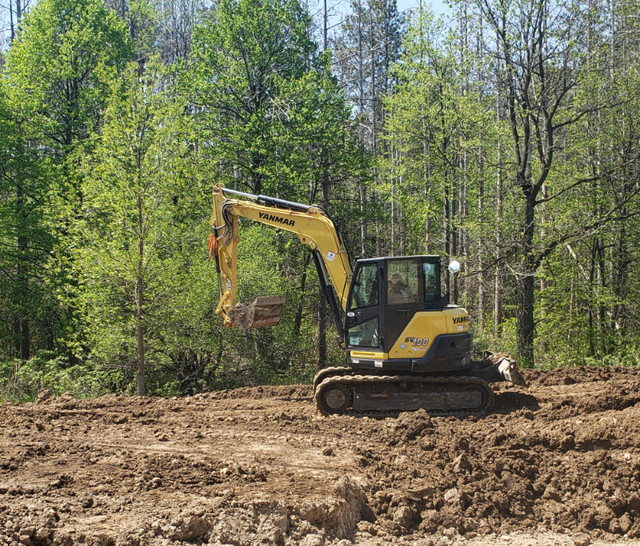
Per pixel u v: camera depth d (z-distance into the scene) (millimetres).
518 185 19656
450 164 22781
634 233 21609
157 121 16719
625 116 20188
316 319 25500
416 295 10461
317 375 11000
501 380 11148
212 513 6359
